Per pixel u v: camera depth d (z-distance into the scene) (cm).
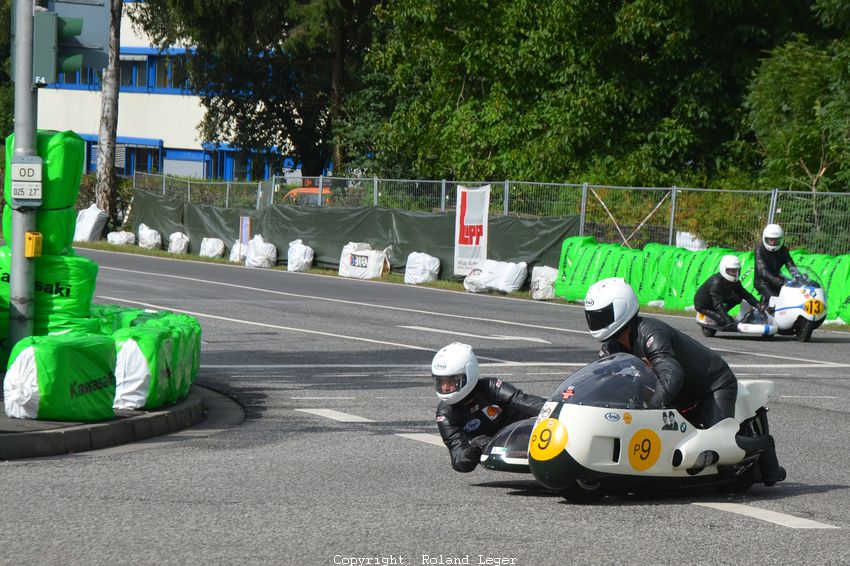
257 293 6041
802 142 7338
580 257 6166
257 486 1869
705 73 8675
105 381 2312
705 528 1622
